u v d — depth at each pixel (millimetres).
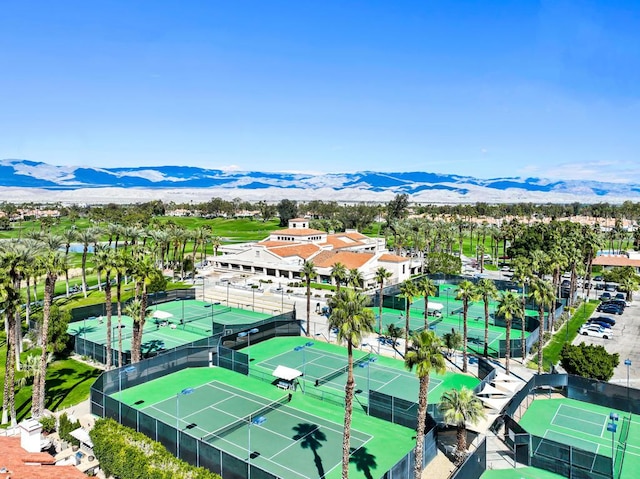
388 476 35000
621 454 42812
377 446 43625
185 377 60250
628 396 52156
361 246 156750
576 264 97625
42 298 102375
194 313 93250
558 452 40625
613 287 120375
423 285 69062
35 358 52844
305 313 92812
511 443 43625
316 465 40312
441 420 46906
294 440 44656
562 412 52094
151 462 37750
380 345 74500
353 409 51594
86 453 42719
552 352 71375
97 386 52094
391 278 120062
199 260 160625
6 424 47531
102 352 66188
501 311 61156
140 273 60531
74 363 66375
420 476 35469
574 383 55438
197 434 45500
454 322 88375
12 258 54344
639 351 71625
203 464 38500
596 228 177375
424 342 35844
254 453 42188
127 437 40719
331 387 57625
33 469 34094
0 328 79500
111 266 60000
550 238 132375
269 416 49688
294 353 70188
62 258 55719
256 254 135500
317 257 130125
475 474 38094
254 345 73812
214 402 52875
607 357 58062
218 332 77500
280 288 113562
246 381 59125
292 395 55125
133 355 61125
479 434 46406
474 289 64312
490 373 55312
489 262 166000
